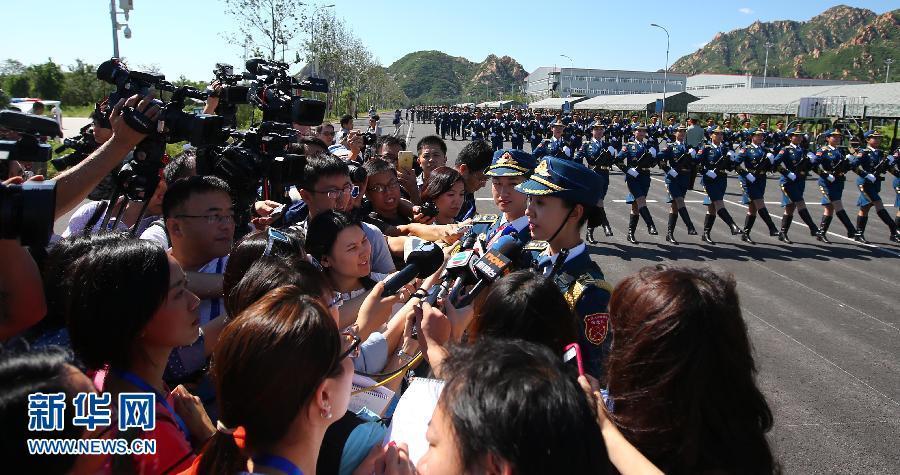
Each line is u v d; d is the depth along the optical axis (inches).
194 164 140.6
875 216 497.0
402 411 70.3
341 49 1269.7
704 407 57.9
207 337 85.1
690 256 350.3
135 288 65.0
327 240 101.6
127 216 140.0
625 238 398.6
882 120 1109.1
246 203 121.0
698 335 57.8
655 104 1386.6
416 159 266.4
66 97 994.7
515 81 7170.3
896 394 174.4
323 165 125.3
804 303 260.8
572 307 87.2
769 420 60.9
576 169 97.4
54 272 79.7
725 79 2822.3
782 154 390.9
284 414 53.3
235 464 55.2
